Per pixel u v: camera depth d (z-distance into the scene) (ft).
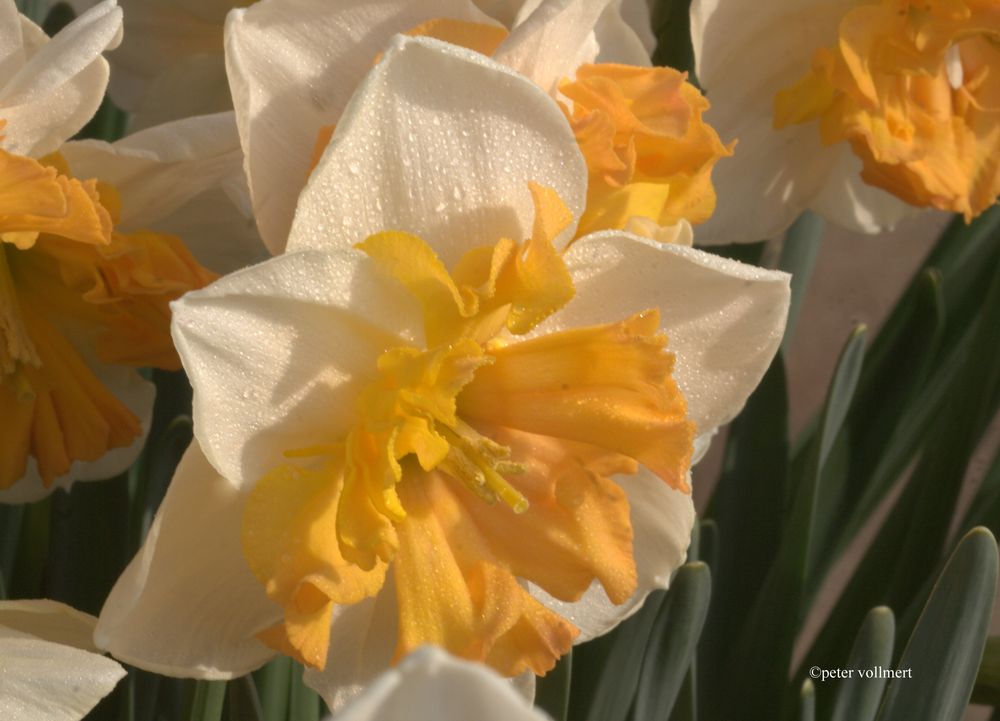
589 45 1.85
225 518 1.71
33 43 1.76
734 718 2.11
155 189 1.83
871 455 2.19
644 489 1.82
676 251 1.75
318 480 1.70
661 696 1.92
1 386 1.87
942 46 2.04
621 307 1.78
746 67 2.06
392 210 1.70
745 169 2.10
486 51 1.77
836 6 2.03
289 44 1.74
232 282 1.65
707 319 1.79
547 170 1.73
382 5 1.75
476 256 1.72
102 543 2.02
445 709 1.16
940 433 2.15
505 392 1.76
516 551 1.75
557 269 1.71
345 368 1.71
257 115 1.73
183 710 1.86
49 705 1.65
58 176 1.75
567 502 1.75
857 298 4.11
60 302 1.87
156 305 1.85
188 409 2.06
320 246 1.69
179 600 1.71
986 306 2.11
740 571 2.18
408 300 1.70
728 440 2.23
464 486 1.76
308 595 1.69
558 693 1.89
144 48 2.05
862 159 2.10
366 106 1.67
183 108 2.06
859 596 2.20
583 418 1.74
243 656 1.73
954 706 1.89
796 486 2.26
